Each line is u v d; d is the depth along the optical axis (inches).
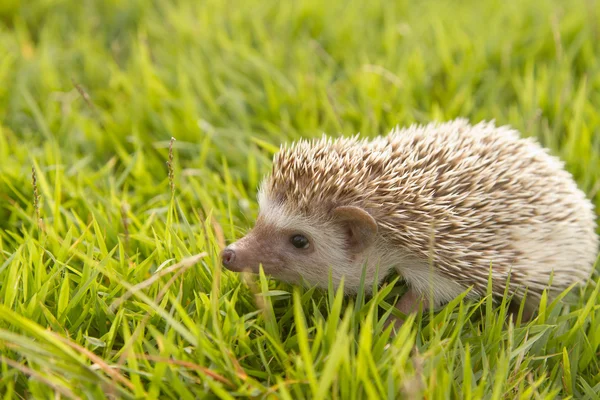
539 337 14.9
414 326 15.6
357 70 23.8
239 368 14.1
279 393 13.9
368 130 21.1
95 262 15.2
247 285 15.9
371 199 15.8
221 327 14.9
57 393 13.5
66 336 14.8
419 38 25.2
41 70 24.4
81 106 23.3
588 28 24.7
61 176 19.0
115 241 17.2
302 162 16.0
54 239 16.7
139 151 20.1
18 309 15.0
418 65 23.3
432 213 15.8
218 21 26.8
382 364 13.8
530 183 16.7
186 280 15.8
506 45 24.0
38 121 21.5
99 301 15.2
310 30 26.7
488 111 21.8
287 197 16.0
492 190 16.4
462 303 15.1
